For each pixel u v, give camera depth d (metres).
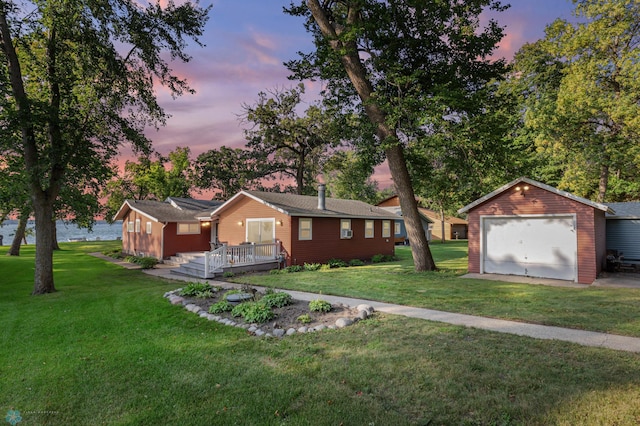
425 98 10.90
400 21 12.27
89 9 10.09
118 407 3.51
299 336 5.55
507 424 2.98
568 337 5.11
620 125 18.53
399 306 7.40
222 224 19.22
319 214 16.77
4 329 6.42
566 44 19.69
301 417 3.20
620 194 22.73
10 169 11.56
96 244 35.03
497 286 9.75
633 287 9.49
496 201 12.39
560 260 11.03
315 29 15.05
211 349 5.12
